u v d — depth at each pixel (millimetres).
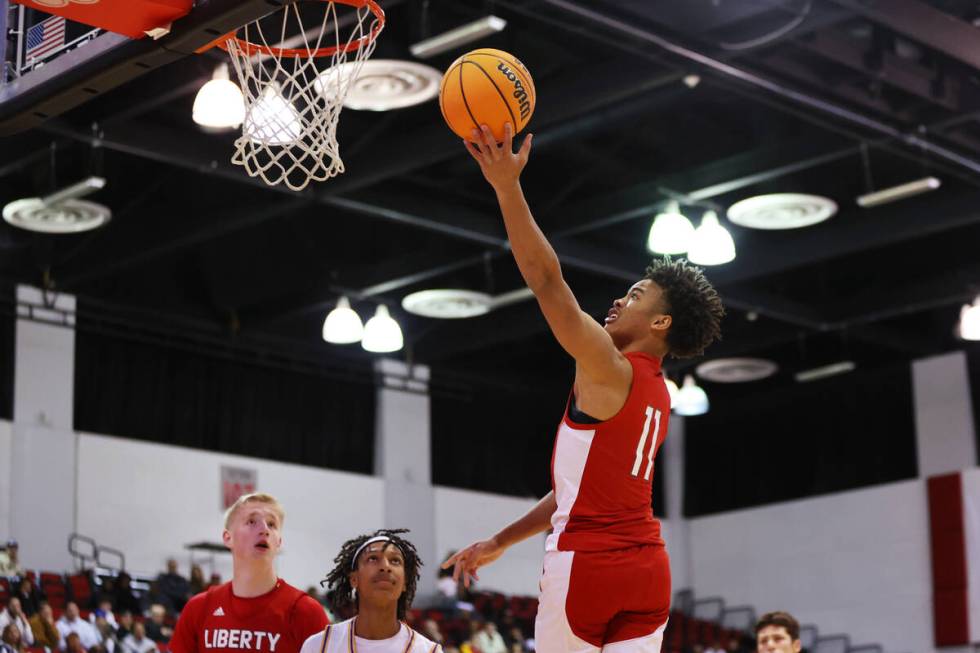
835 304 23297
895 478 26969
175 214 19016
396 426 25734
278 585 6719
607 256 20219
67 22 7922
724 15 14203
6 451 20875
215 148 16484
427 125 16766
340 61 8047
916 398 26625
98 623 18047
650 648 4559
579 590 4473
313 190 17500
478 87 4582
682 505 29500
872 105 16031
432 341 24875
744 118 17719
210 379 23609
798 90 15484
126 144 15773
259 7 6891
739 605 28484
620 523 4523
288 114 7914
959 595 25578
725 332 24594
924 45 14586
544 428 28250
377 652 5969
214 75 13133
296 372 24703
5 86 8164
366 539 6105
